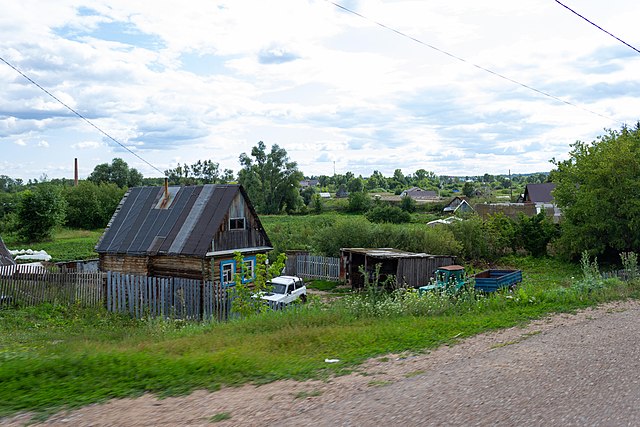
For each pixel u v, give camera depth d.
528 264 36.97
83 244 53.66
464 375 7.16
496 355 8.42
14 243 55.25
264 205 98.88
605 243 33.66
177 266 22.81
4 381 6.51
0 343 11.59
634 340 9.22
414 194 131.75
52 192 58.44
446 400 6.04
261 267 16.70
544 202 64.44
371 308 13.89
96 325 17.33
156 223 24.11
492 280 20.95
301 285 23.12
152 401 6.01
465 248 37.41
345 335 10.41
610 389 6.41
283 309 15.83
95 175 105.88
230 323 13.61
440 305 14.11
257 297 16.27
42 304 19.77
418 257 26.92
